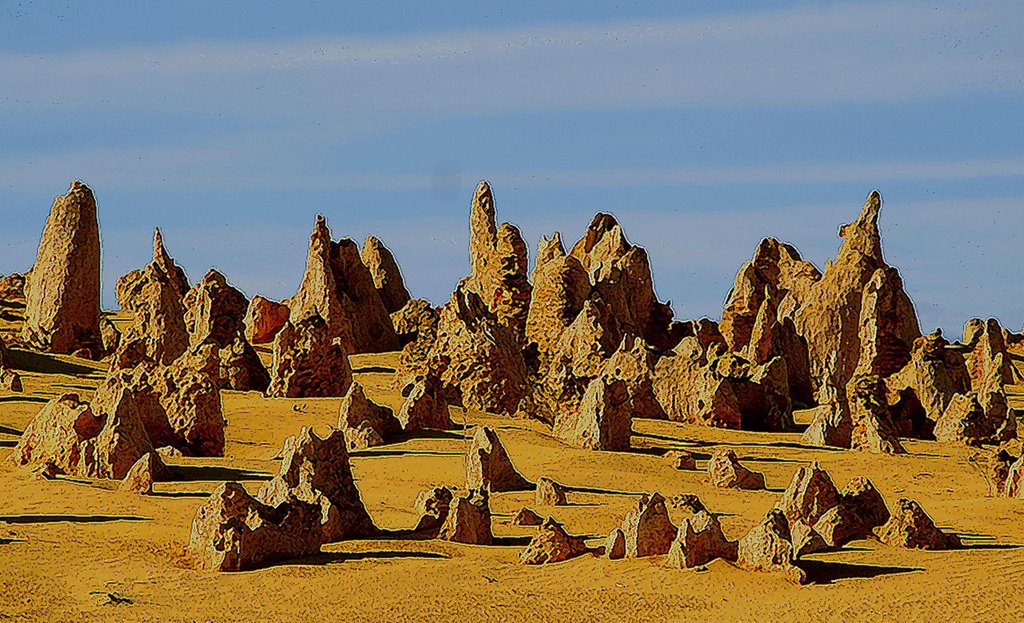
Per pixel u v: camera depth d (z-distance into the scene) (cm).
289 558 11138
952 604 10025
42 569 10788
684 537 10806
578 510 13362
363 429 16388
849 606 10050
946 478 16638
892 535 11631
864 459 17688
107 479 13562
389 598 10250
